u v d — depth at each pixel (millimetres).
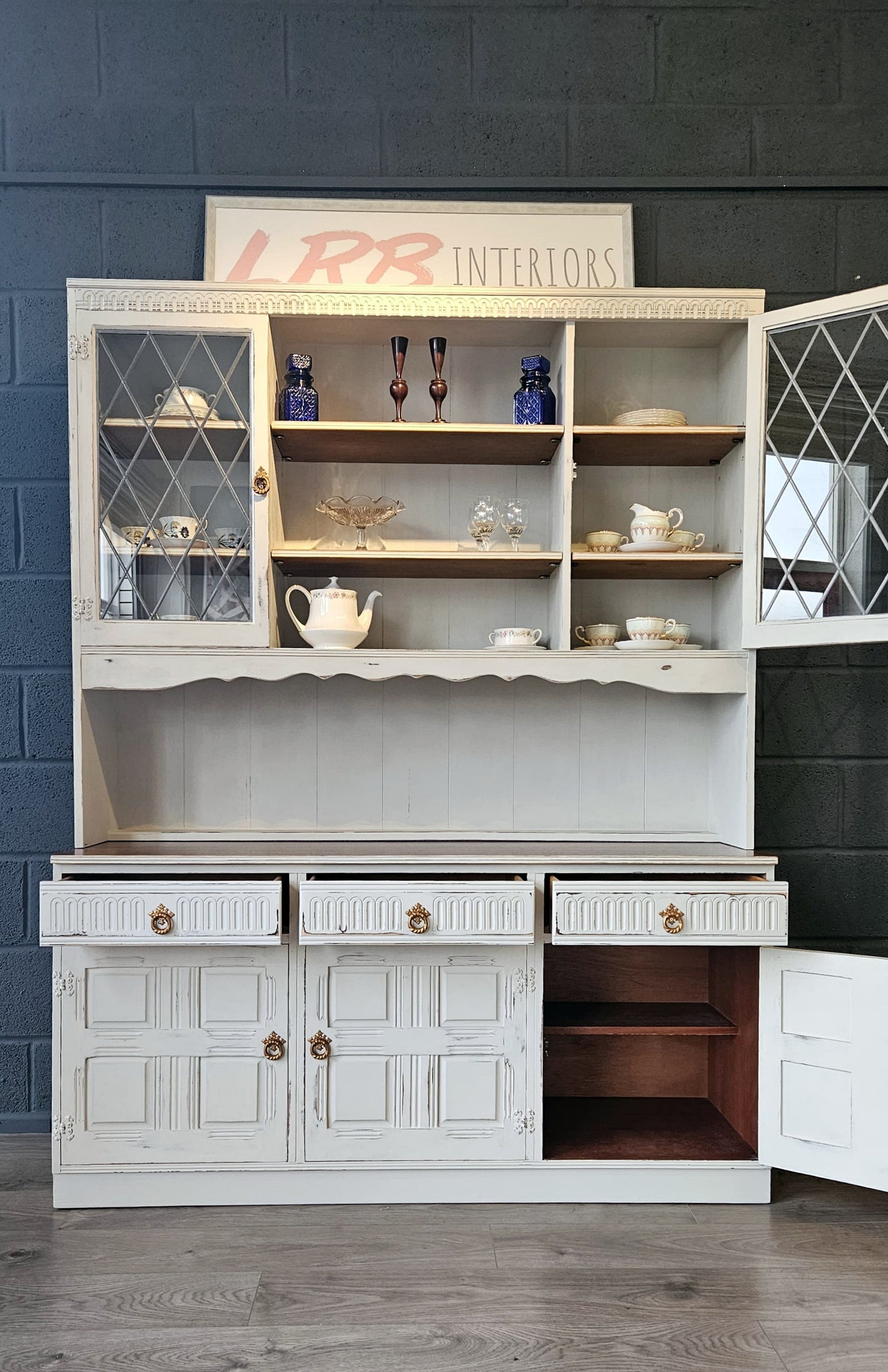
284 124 2441
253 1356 1568
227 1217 2000
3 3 2418
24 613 2436
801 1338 1628
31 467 2432
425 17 2451
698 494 2453
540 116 2459
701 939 2004
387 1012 2037
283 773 2414
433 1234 1938
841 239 2471
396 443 2229
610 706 2451
